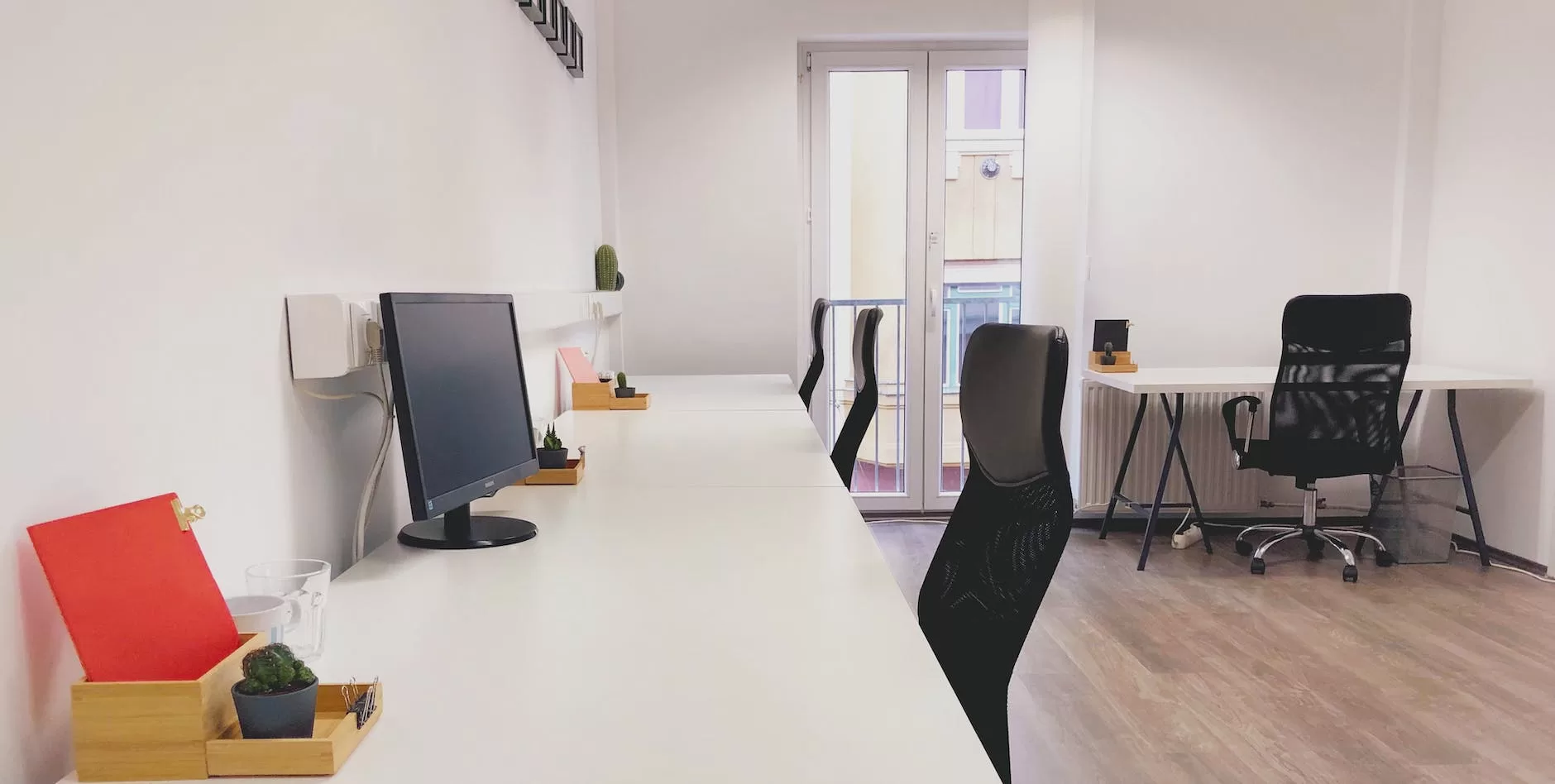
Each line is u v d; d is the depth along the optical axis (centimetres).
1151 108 501
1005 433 152
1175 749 262
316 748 89
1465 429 476
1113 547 475
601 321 442
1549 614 373
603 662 117
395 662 117
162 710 89
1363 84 502
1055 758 256
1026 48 516
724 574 153
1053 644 340
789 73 489
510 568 156
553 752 94
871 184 525
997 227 530
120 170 103
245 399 130
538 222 334
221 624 103
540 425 296
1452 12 484
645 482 225
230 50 126
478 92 253
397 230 192
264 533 136
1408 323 400
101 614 91
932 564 173
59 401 93
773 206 493
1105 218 505
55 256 93
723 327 498
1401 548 446
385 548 169
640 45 484
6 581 86
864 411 321
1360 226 509
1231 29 498
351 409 170
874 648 121
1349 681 308
